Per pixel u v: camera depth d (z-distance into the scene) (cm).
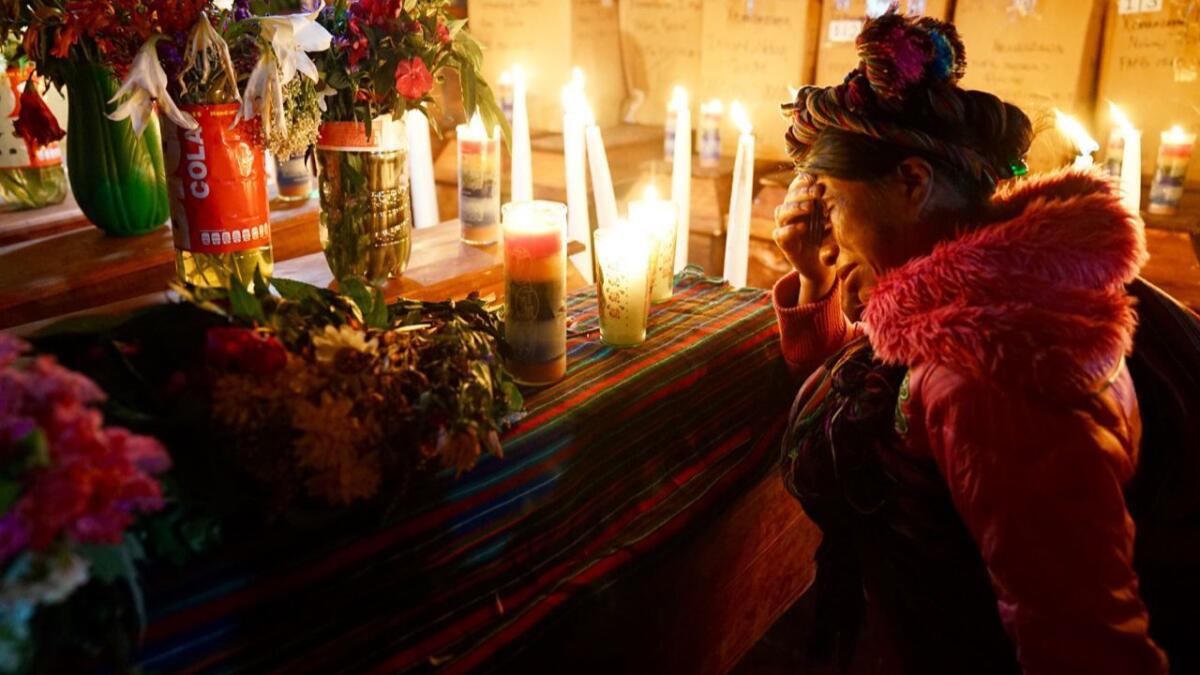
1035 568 77
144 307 89
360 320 96
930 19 94
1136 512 92
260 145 119
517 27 300
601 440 115
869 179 93
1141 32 232
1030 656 78
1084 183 95
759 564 151
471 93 133
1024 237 83
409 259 149
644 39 321
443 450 89
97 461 65
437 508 95
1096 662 75
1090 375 79
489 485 100
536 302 112
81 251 146
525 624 102
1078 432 77
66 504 62
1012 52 239
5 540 61
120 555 69
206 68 110
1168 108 234
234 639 81
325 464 80
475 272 151
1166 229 219
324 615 88
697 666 140
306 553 85
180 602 78
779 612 164
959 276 84
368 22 121
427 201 220
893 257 96
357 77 123
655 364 125
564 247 113
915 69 88
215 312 87
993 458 79
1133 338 93
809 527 166
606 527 118
